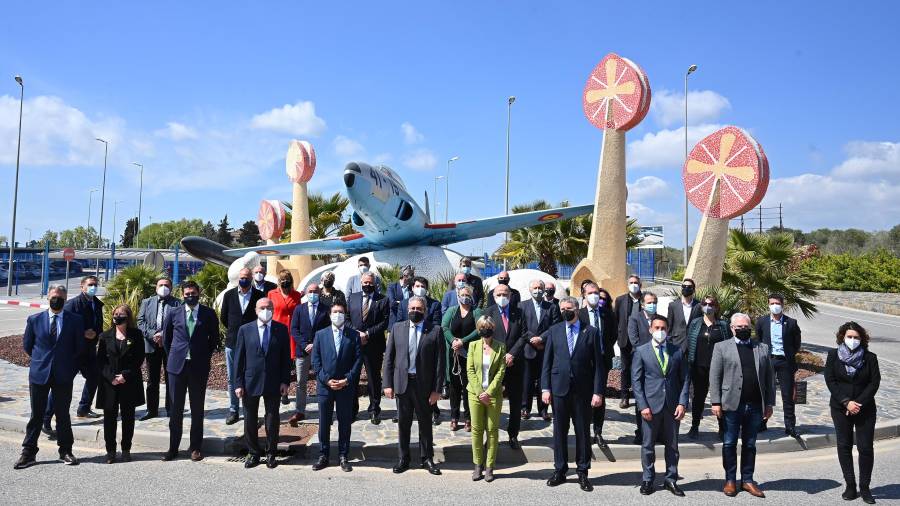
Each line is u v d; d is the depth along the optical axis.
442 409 8.00
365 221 15.66
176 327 5.98
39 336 5.60
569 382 5.36
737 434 5.16
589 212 16.61
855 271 34.03
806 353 12.98
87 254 41.69
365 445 6.18
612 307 8.45
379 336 7.21
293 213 20.09
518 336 6.33
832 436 6.89
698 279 11.28
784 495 5.10
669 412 5.18
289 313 7.74
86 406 7.21
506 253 21.95
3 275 45.22
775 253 13.20
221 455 6.14
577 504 4.78
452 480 5.44
